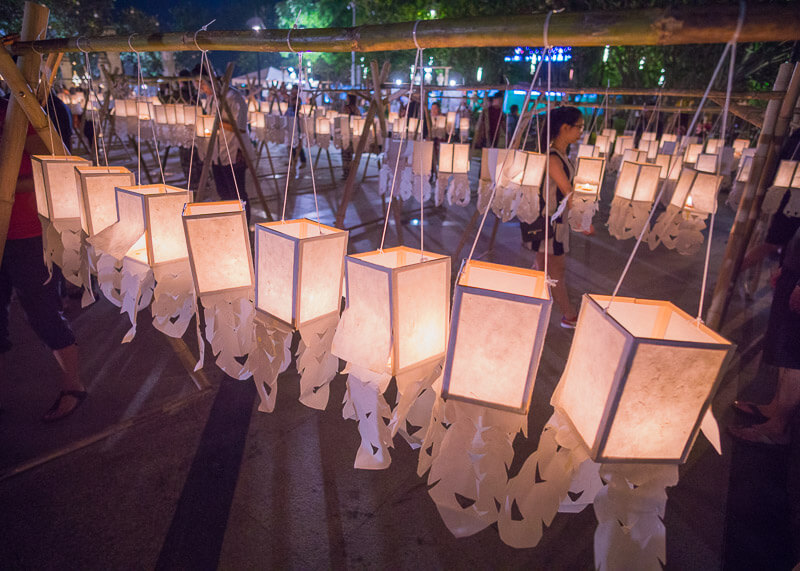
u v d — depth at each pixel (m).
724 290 1.43
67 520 2.04
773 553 1.98
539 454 0.98
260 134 8.62
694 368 0.75
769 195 2.97
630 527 0.84
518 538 1.01
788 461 2.48
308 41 1.15
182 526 2.04
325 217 7.32
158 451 2.46
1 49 1.84
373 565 1.91
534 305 0.85
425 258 1.09
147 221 1.41
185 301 1.54
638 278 5.27
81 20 23.84
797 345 2.41
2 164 1.97
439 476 1.01
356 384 1.06
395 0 22.33
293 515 2.12
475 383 0.94
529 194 3.46
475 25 0.87
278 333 1.25
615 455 0.81
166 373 3.15
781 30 0.62
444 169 4.25
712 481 2.36
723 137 0.68
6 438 2.50
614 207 3.62
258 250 1.22
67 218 1.93
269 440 2.57
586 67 13.33
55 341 2.58
